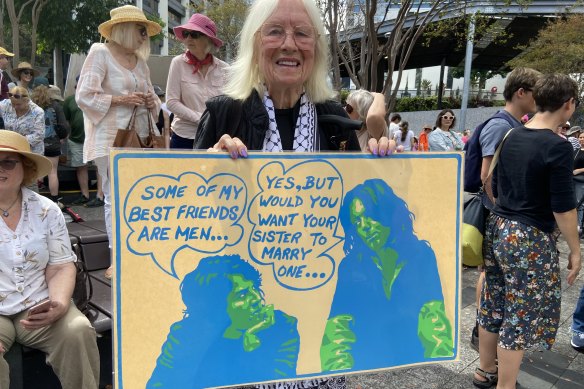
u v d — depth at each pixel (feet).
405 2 21.40
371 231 5.31
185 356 4.74
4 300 7.58
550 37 57.41
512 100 9.66
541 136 7.85
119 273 4.55
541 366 10.48
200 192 4.77
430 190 5.51
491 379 9.41
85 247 11.57
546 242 8.03
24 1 53.67
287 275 5.05
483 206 8.86
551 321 8.29
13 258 7.60
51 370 8.30
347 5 25.90
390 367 5.38
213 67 12.35
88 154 10.63
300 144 5.24
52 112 19.56
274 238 5.01
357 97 9.53
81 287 8.50
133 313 4.59
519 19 54.95
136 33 10.61
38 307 7.05
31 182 8.18
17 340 7.72
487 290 9.11
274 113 5.19
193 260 4.76
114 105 10.54
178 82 12.05
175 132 12.57
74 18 65.82
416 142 36.37
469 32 27.25
